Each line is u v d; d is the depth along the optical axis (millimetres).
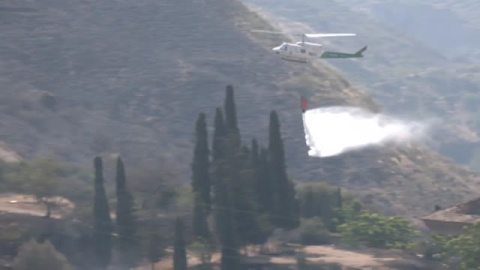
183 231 193250
